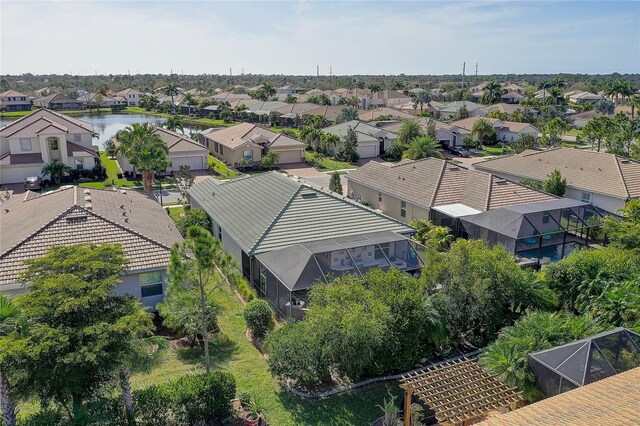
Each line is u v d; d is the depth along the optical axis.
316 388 18.16
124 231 25.17
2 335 12.98
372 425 16.31
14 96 137.50
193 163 61.78
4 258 22.34
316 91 155.12
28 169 53.53
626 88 117.25
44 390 13.34
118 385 15.34
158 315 23.95
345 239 26.58
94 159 57.28
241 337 22.17
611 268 23.42
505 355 16.23
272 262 24.73
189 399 15.48
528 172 45.84
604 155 43.16
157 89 189.50
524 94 162.25
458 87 195.88
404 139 68.94
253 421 15.79
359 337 17.03
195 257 17.05
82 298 13.88
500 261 21.47
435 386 14.96
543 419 11.72
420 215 37.38
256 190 34.03
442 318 19.88
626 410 11.48
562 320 18.64
